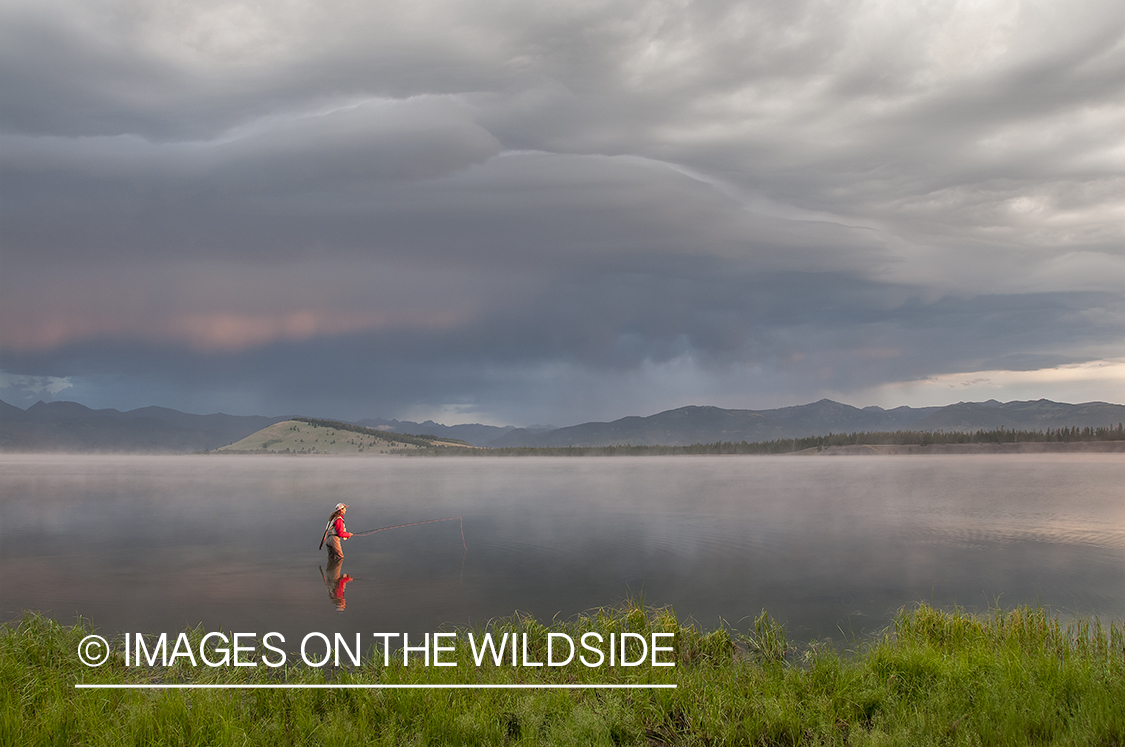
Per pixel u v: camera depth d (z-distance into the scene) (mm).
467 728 8953
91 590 22203
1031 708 9047
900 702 9758
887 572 25656
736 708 9828
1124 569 26609
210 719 9266
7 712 9266
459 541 34875
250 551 31484
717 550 31516
